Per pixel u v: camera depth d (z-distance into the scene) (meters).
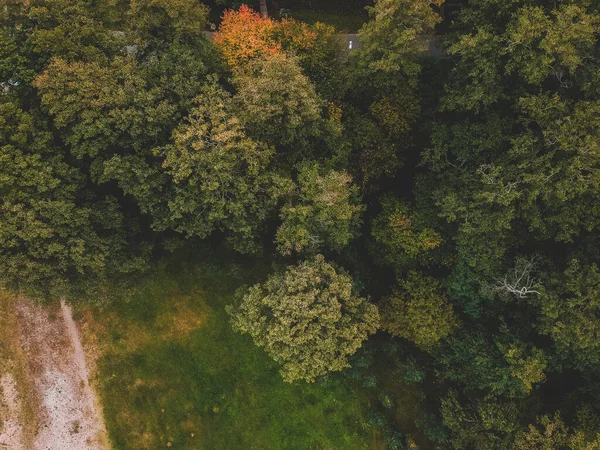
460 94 24.19
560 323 22.42
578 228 22.53
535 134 22.55
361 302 24.83
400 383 29.95
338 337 23.64
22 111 20.95
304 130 22.89
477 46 22.39
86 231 22.81
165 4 21.53
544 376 24.14
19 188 20.89
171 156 21.06
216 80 22.03
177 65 21.81
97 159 22.20
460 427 26.03
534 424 26.02
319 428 29.97
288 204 22.66
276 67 21.42
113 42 22.62
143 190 22.30
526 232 24.67
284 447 29.88
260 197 23.12
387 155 25.81
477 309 26.36
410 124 26.70
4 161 20.14
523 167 21.48
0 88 21.08
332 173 22.62
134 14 22.17
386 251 27.42
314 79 26.16
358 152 26.16
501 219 22.27
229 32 24.75
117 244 24.47
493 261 24.44
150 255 27.41
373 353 29.66
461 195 24.11
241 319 23.19
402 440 28.97
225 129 21.14
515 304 26.14
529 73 21.36
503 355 24.86
